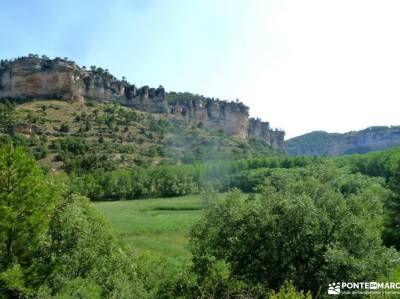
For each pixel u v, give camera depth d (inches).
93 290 779.4
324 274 706.8
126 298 856.9
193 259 873.5
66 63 7662.4
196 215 2967.5
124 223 2512.3
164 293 875.4
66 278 827.4
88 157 5359.3
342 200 812.0
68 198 986.1
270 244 765.3
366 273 693.9
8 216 761.6
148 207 3577.8
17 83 7322.8
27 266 821.9
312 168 978.7
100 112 7406.5
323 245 761.6
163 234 2292.1
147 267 1139.3
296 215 767.7
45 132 5866.1
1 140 4909.0
